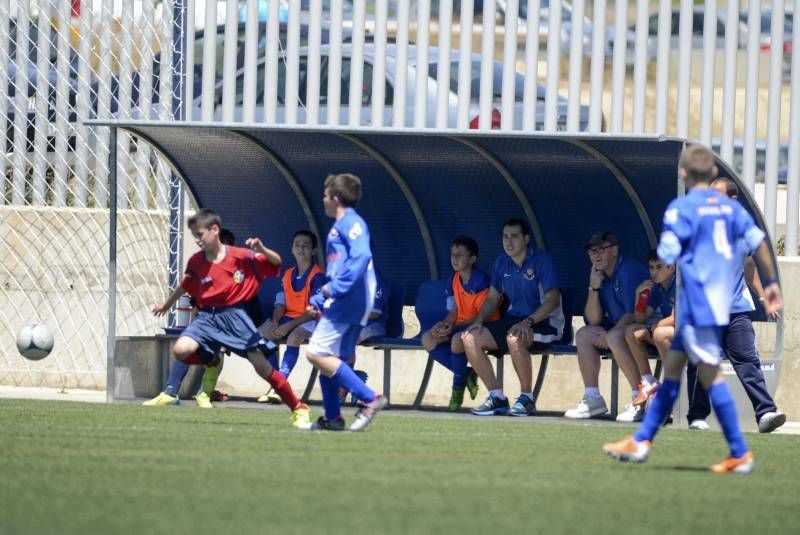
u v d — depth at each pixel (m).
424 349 41.44
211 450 26.30
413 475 23.25
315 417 37.16
